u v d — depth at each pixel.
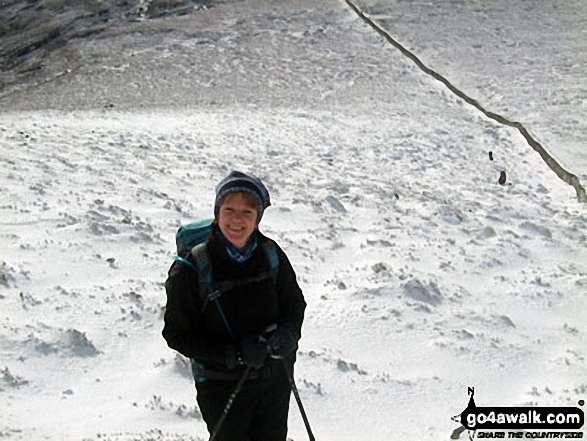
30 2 56.69
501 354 7.43
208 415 3.95
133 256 9.83
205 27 47.75
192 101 34.41
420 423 6.02
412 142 22.39
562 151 22.56
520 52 38.56
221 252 3.75
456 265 10.16
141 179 14.78
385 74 36.34
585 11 45.09
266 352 3.71
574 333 8.18
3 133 19.47
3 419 5.45
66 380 6.38
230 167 16.98
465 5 47.66
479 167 19.69
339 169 18.12
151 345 7.17
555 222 13.05
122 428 5.43
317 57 40.12
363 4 48.97
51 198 12.42
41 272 8.89
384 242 10.99
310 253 10.45
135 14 52.53
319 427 5.82
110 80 40.31
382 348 7.48
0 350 6.62
